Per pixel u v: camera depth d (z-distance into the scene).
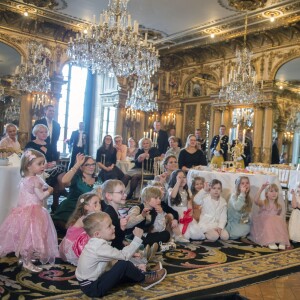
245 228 4.95
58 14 10.08
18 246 3.22
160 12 9.40
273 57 10.40
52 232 3.48
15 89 10.84
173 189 4.66
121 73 7.27
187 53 12.35
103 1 8.92
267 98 10.51
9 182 3.72
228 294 2.27
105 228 2.80
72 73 12.96
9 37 10.34
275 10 8.74
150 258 3.63
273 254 4.28
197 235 4.69
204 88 12.57
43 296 2.71
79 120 13.29
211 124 12.01
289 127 11.91
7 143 5.34
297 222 4.97
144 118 13.19
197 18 9.64
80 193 4.49
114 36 6.48
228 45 11.16
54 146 6.42
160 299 2.76
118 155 8.66
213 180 4.92
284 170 8.22
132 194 7.72
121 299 2.73
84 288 2.71
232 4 8.55
